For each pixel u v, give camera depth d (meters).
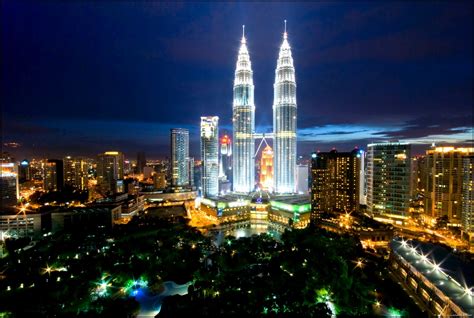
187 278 181.12
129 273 167.62
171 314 132.12
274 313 130.25
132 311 137.88
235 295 145.00
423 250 181.12
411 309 140.38
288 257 197.25
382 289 160.00
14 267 189.38
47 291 147.50
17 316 131.62
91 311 133.00
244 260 194.12
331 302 145.75
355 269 188.62
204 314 131.00
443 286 139.75
